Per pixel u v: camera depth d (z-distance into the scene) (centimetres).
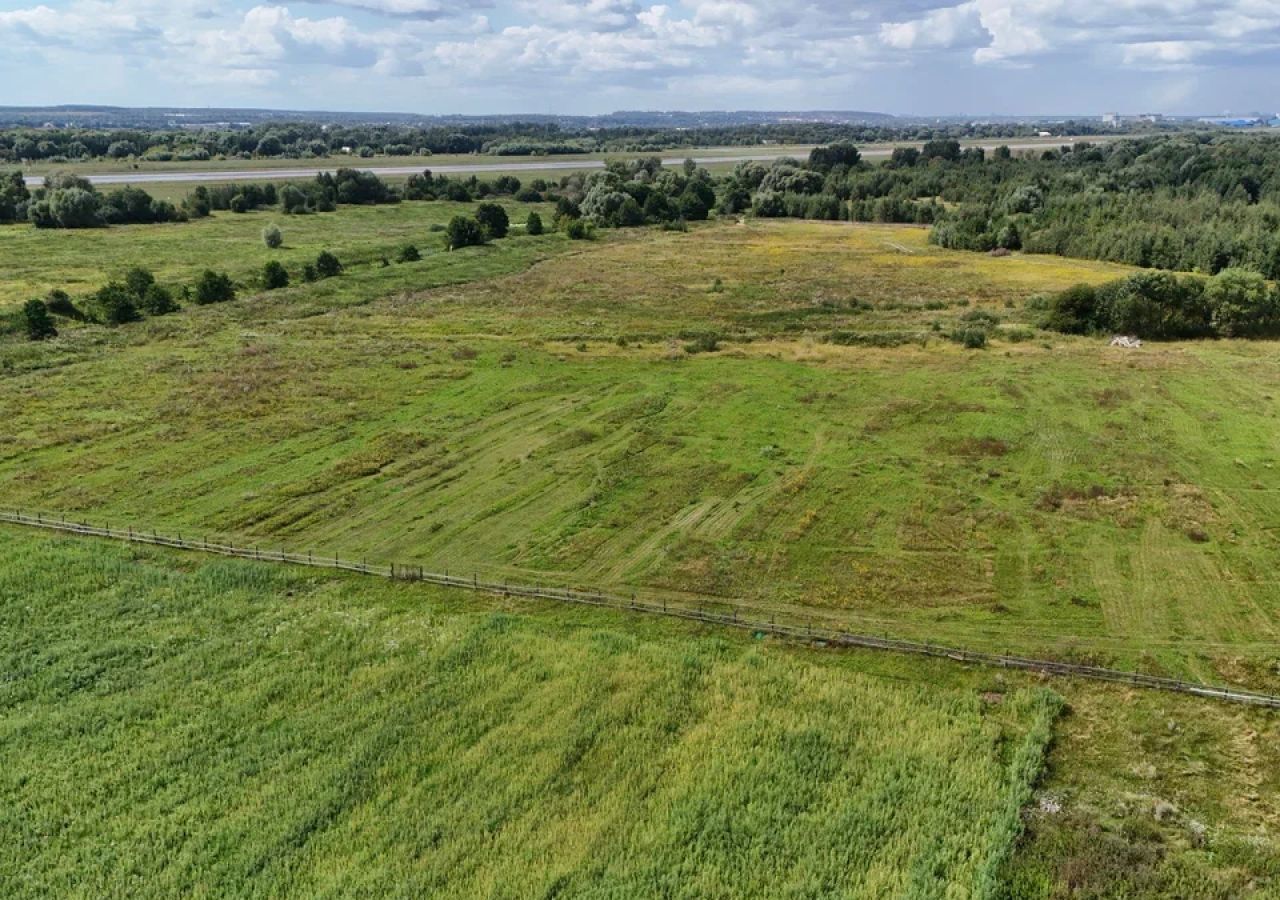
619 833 2002
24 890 1844
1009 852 1941
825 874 1891
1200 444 4159
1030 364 5488
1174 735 2322
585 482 3850
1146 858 1916
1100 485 3747
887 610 2898
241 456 4119
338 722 2366
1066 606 2897
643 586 3056
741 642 2759
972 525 3434
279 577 3100
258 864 1911
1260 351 5797
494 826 2025
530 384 5181
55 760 2223
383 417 4641
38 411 4653
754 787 2138
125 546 3306
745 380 5238
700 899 1831
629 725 2369
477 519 3525
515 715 2400
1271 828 2014
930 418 4550
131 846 1962
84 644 2705
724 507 3606
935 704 2444
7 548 3278
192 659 2641
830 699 2453
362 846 1961
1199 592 2959
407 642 2727
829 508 3588
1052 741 2309
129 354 5819
